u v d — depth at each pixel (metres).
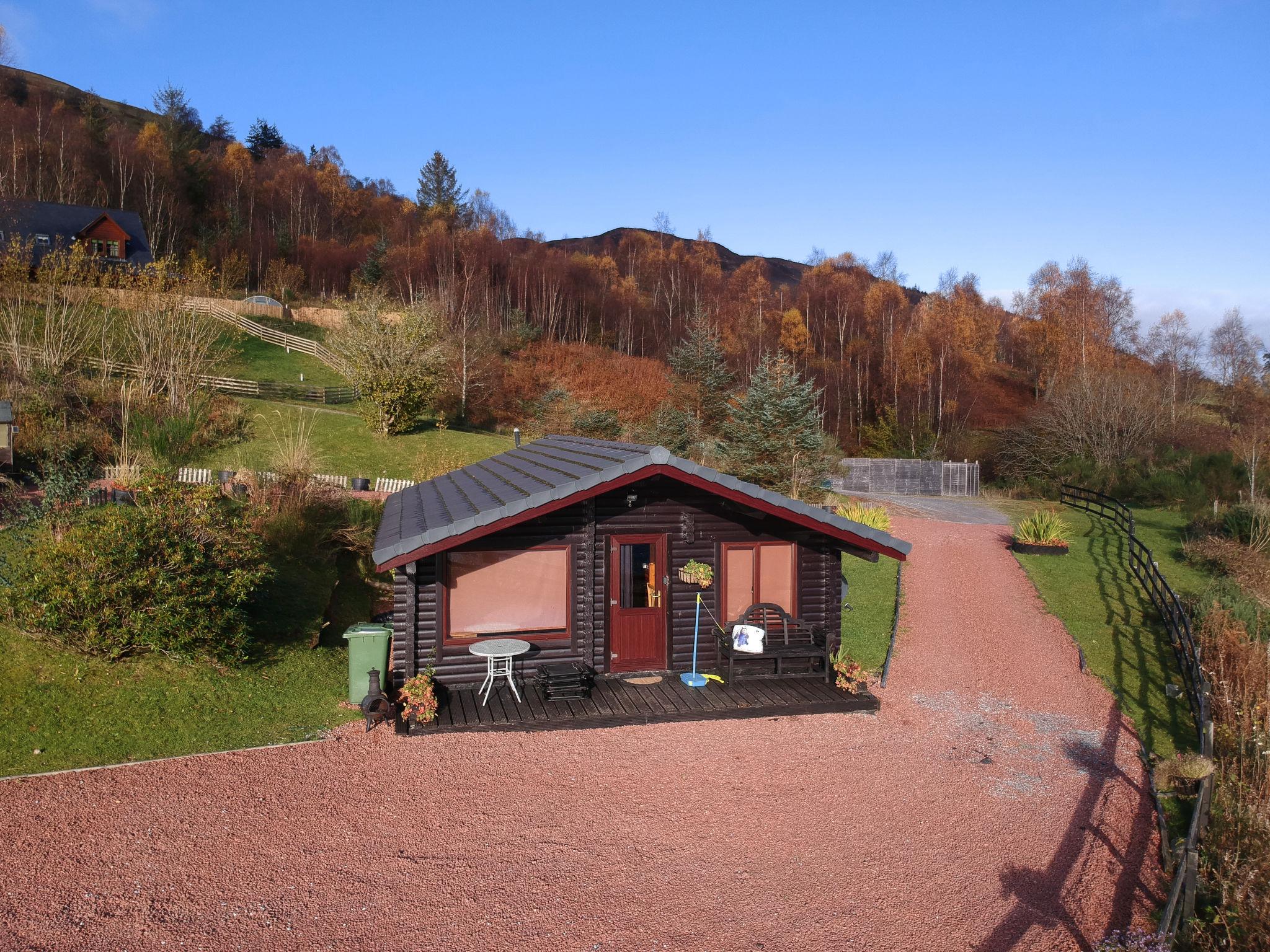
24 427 21.16
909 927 6.29
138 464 20.23
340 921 6.05
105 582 10.26
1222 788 8.59
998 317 73.56
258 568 11.93
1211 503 27.33
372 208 94.75
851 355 64.94
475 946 5.82
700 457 36.03
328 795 8.10
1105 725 11.19
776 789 8.67
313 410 33.22
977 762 9.71
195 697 9.99
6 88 85.44
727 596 12.14
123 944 5.65
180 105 87.56
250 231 74.94
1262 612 15.70
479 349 47.00
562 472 11.98
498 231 96.25
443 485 15.52
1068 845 7.77
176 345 27.78
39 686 9.45
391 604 15.52
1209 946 6.12
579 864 6.99
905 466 38.25
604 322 72.00
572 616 11.47
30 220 44.97
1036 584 18.91
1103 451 37.84
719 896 6.61
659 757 9.36
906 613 16.55
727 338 67.50
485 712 10.22
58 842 6.91
